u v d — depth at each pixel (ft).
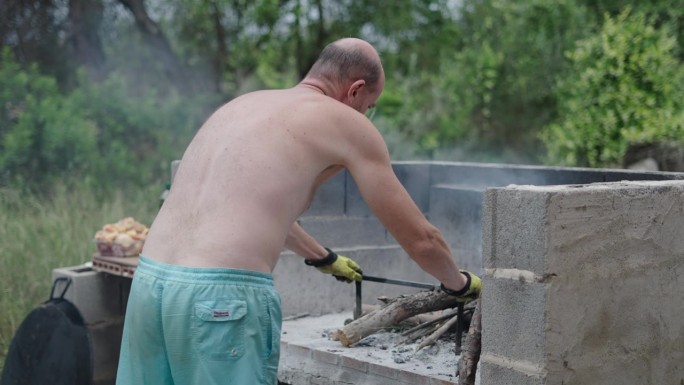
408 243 8.06
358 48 8.58
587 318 7.52
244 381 7.38
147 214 24.44
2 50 31.45
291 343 10.37
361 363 9.47
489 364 7.72
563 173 12.67
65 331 13.48
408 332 10.45
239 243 7.48
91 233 19.85
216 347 7.32
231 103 8.58
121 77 32.09
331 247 12.97
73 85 32.55
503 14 36.94
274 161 7.72
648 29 25.62
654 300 8.13
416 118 37.35
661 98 24.81
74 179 26.45
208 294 7.34
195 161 8.13
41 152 26.99
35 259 18.51
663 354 8.29
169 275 7.55
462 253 13.70
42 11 32.32
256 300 7.49
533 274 7.25
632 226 7.84
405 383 9.02
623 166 24.03
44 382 13.60
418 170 14.06
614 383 7.82
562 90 32.48
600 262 7.57
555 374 7.30
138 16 33.35
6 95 27.89
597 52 26.68
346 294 12.98
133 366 7.88
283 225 7.75
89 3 32.89
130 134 31.17
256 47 36.81
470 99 35.99
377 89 8.74
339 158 7.95
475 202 13.42
